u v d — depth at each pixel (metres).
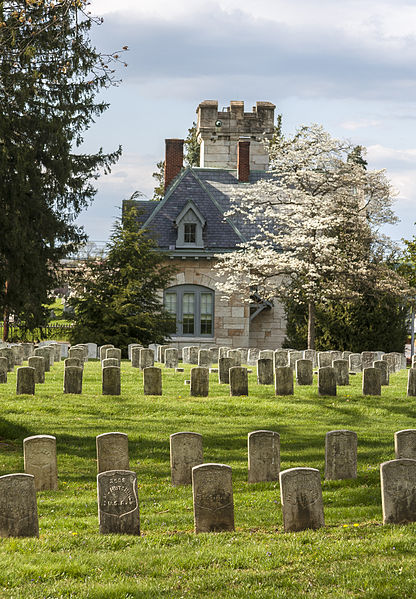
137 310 38.88
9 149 32.06
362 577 8.60
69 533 10.58
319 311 40.84
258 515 11.77
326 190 41.72
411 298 41.94
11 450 16.72
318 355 29.30
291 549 9.63
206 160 55.25
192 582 8.55
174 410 21.47
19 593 8.14
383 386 25.77
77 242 38.78
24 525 10.27
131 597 8.11
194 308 44.75
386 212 42.03
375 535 10.27
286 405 22.23
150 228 44.97
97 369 28.56
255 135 55.22
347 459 14.21
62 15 18.22
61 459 16.17
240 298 44.53
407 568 8.84
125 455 13.95
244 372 23.44
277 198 41.69
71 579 8.64
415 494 10.97
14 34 19.75
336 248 40.91
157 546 9.91
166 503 12.72
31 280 34.62
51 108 33.56
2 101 26.84
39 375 25.00
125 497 10.55
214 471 10.86
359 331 40.41
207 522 10.82
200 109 54.88
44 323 38.94
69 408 21.12
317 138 41.59
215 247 44.75
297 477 10.75
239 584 8.54
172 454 14.23
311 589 8.36
